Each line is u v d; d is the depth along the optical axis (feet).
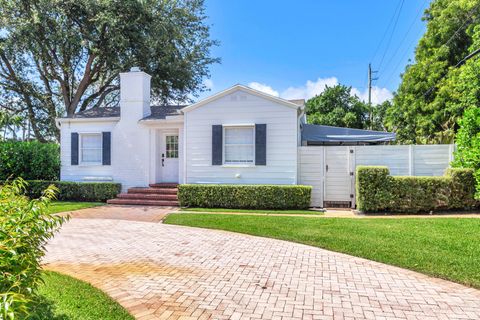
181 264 17.69
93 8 52.39
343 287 14.26
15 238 8.25
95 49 55.67
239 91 38.60
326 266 17.11
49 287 13.80
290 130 37.40
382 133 45.16
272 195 35.91
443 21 65.57
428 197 30.81
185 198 38.27
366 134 45.42
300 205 35.45
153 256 19.22
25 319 7.39
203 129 39.65
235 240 22.85
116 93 81.87
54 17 53.57
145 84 46.60
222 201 37.17
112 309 11.94
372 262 17.63
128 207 38.58
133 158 45.34
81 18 53.98
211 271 16.52
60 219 10.62
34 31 51.78
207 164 39.58
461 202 30.63
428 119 64.90
